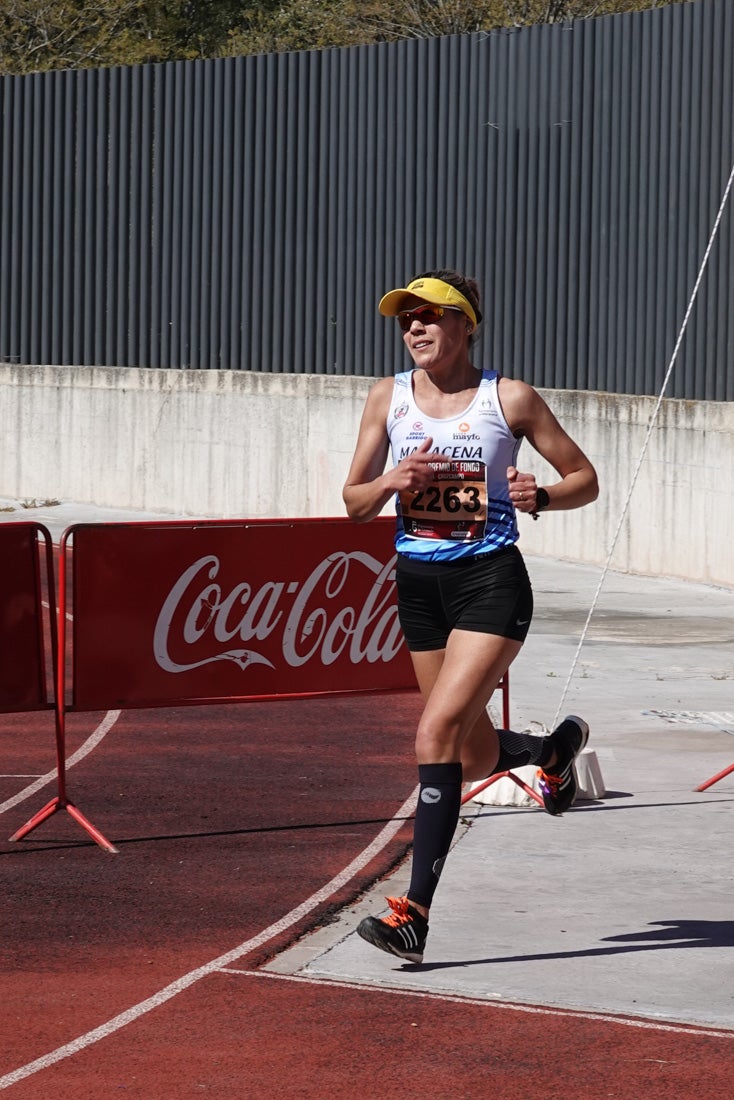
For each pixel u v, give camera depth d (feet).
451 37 196.24
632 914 61.67
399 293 53.26
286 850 71.41
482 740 57.77
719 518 161.89
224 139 221.87
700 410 163.73
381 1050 48.32
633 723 97.55
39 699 72.69
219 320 224.33
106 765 88.48
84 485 239.30
